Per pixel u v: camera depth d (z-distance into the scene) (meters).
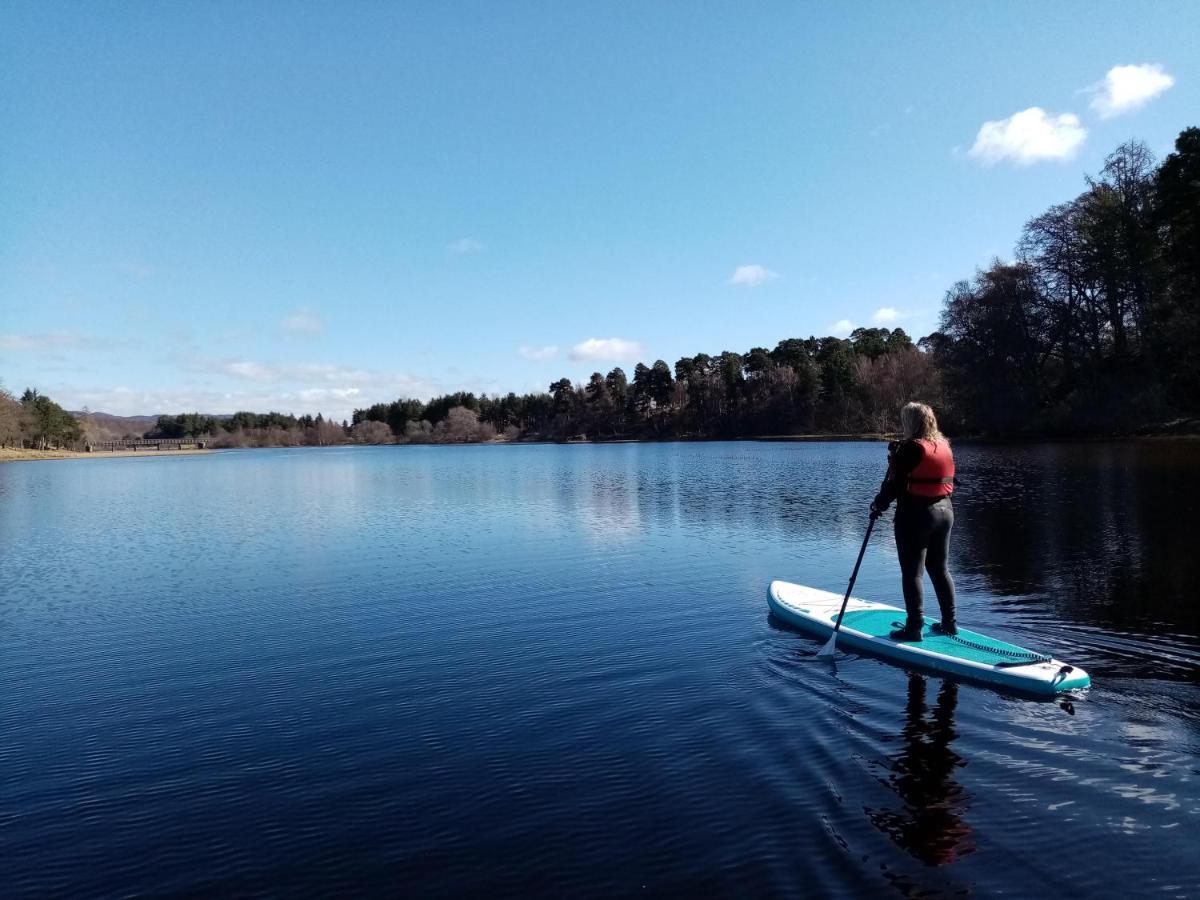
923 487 6.69
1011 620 7.68
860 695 5.77
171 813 4.33
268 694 6.41
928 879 3.40
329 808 4.30
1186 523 13.67
